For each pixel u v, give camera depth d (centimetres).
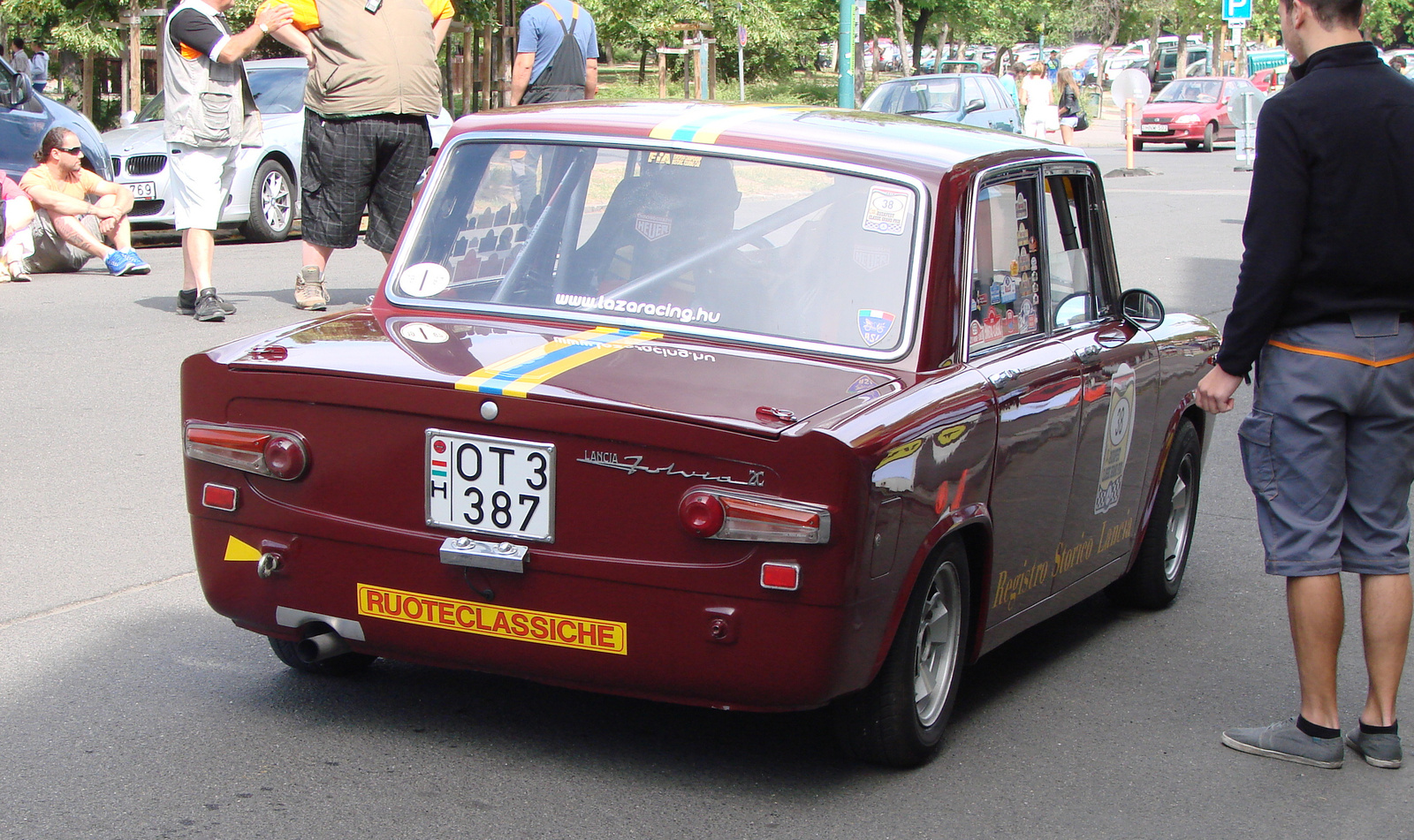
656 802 377
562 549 358
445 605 372
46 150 1285
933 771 408
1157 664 514
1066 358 457
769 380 376
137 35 2262
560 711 436
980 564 417
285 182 1605
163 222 1554
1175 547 584
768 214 423
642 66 4519
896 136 445
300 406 382
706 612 348
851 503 340
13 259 1247
